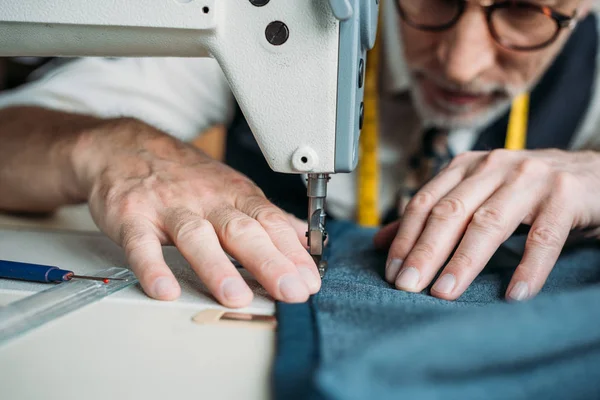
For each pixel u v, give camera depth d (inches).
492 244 25.6
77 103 51.8
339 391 11.6
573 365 13.3
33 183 36.3
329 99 23.8
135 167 30.9
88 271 26.5
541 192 28.3
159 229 26.7
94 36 24.9
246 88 24.4
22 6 24.3
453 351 12.6
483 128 56.2
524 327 13.2
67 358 16.6
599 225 30.9
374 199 55.6
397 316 17.8
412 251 26.2
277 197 58.8
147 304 21.6
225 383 15.1
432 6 44.1
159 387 15.0
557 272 28.3
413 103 54.2
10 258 28.9
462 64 44.0
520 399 12.4
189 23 23.5
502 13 42.8
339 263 30.1
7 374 15.7
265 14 23.6
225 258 22.9
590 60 57.4
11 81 72.8
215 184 29.0
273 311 20.9
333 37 23.3
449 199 27.8
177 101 59.7
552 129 57.7
